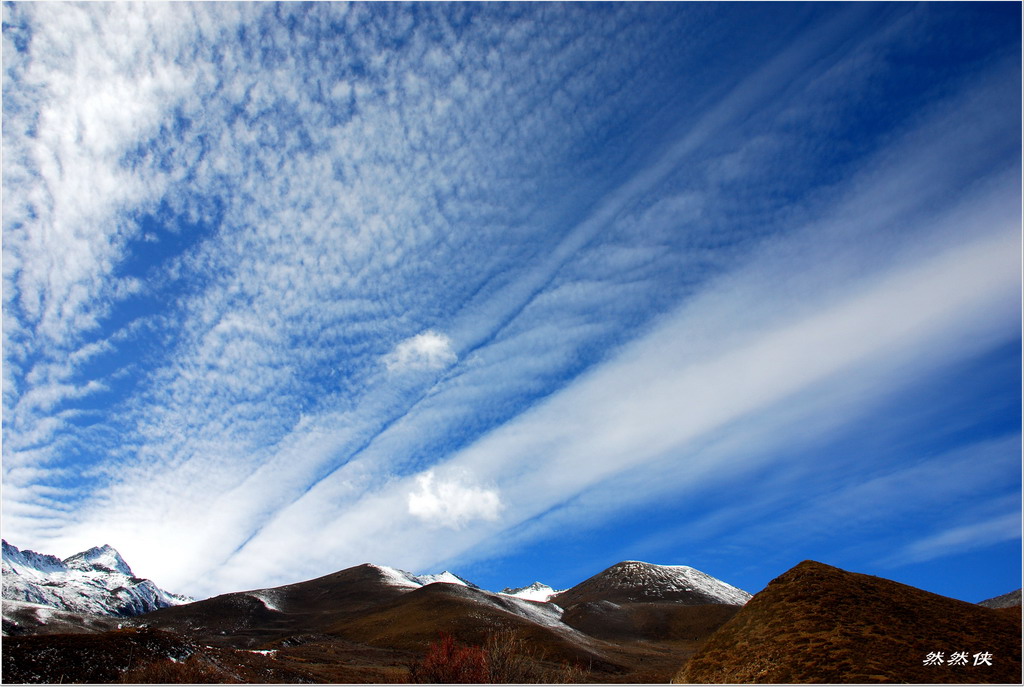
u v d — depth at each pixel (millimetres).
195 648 58656
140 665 50750
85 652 50594
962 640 22156
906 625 23406
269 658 67688
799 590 27031
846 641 22562
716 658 25094
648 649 152375
